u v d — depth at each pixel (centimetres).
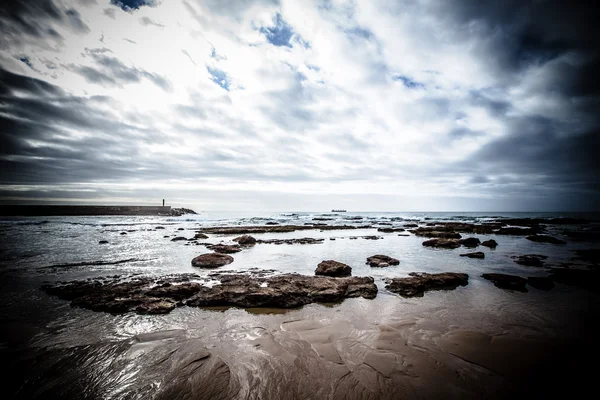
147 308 672
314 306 726
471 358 463
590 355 477
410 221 5094
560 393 377
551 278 1009
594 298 794
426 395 371
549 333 562
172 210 8456
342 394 372
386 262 1250
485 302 758
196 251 1596
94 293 761
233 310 691
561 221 4447
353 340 524
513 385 393
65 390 379
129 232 2783
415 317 647
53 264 1202
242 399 362
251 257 1442
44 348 488
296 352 477
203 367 430
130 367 431
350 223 4528
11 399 362
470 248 1788
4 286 858
